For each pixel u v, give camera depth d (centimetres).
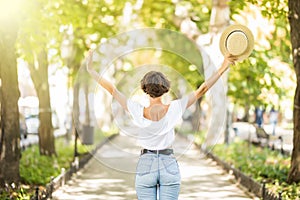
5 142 1247
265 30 1889
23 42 1516
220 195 1277
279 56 2053
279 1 1327
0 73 1262
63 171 1398
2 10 1180
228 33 617
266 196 1098
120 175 1648
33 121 3378
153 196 598
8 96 1257
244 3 1519
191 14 2470
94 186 1411
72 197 1227
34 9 1378
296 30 1244
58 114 3653
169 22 2566
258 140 2470
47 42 1661
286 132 3256
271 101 2233
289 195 1132
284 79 2103
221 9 2023
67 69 2633
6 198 1063
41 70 1911
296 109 1295
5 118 1254
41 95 1919
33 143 2539
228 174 1667
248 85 2191
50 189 1161
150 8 2570
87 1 1852
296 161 1298
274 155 1998
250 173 1501
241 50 614
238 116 3394
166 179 588
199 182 1511
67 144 2544
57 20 1619
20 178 1284
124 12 2545
